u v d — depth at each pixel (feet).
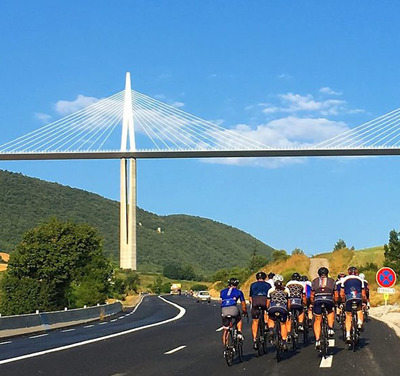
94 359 55.47
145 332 89.04
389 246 232.32
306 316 64.90
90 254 243.40
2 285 230.27
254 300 54.90
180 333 86.69
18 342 75.56
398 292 169.07
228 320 50.47
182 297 394.73
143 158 440.45
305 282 63.93
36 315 95.20
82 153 432.25
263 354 56.80
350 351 57.41
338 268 354.54
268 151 415.44
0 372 47.52
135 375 45.03
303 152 421.18
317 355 54.65
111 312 154.20
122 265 430.20
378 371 44.42
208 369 47.88
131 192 432.66
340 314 74.08
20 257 235.61
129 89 452.76
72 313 112.88
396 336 74.13
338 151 412.57
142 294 458.91
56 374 46.14
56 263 234.58
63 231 241.76
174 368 48.75
